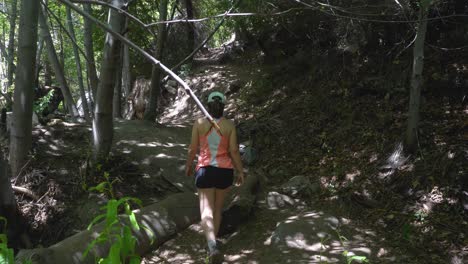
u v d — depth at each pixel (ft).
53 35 46.52
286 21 28.22
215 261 13.35
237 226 16.28
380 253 13.48
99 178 18.76
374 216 15.93
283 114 25.38
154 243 14.74
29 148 18.57
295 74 29.09
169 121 36.86
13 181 17.99
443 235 13.99
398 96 21.40
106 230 7.36
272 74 30.99
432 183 16.10
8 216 16.07
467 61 20.27
